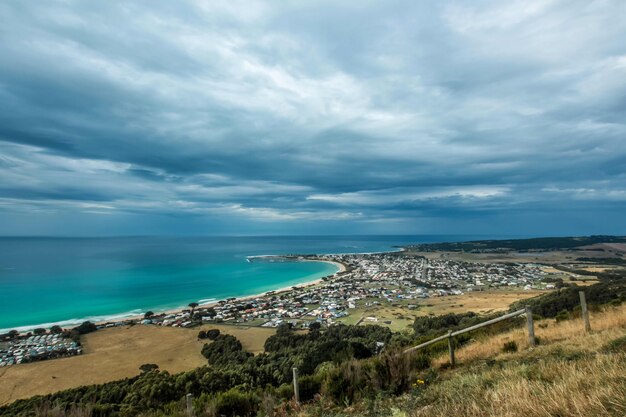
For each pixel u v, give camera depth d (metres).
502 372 5.67
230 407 9.80
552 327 12.38
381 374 7.84
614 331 8.30
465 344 13.17
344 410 7.09
